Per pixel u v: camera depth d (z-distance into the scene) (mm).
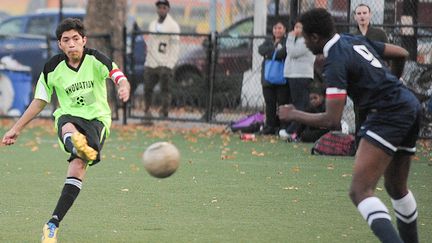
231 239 24781
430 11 53469
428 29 49094
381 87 20891
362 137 21016
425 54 49062
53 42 69125
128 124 59031
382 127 20750
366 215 20375
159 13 58469
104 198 31312
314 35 21016
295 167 39312
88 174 36875
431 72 48969
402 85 21266
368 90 20953
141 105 61469
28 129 56000
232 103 56812
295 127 49188
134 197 31547
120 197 31516
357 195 20688
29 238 24797
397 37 49281
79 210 29062
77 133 22375
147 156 21562
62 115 24766
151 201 30766
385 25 48844
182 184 34438
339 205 30203
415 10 53094
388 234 19984
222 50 57469
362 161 20812
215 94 57094
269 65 49812
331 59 20812
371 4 51562
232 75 56875
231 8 77500
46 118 62062
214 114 57094
